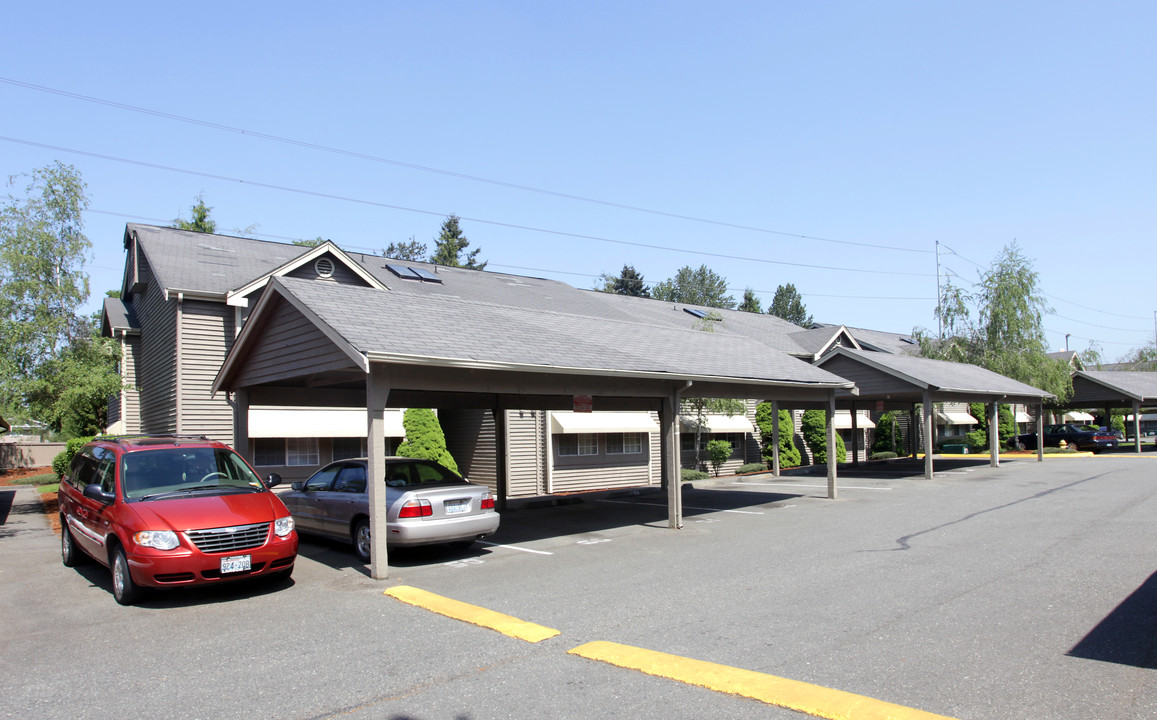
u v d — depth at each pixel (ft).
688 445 86.07
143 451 31.04
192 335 55.11
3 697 17.61
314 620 24.12
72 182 54.44
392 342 31.09
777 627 21.76
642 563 32.58
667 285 243.19
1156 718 14.52
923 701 15.72
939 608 23.30
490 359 32.55
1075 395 116.78
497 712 15.99
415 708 16.40
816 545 35.83
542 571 31.48
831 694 16.12
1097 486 59.57
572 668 18.75
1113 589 25.04
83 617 24.99
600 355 40.16
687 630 21.75
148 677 18.88
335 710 16.42
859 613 23.02
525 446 67.51
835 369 76.95
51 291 52.01
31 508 55.98
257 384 39.93
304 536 42.55
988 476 72.23
